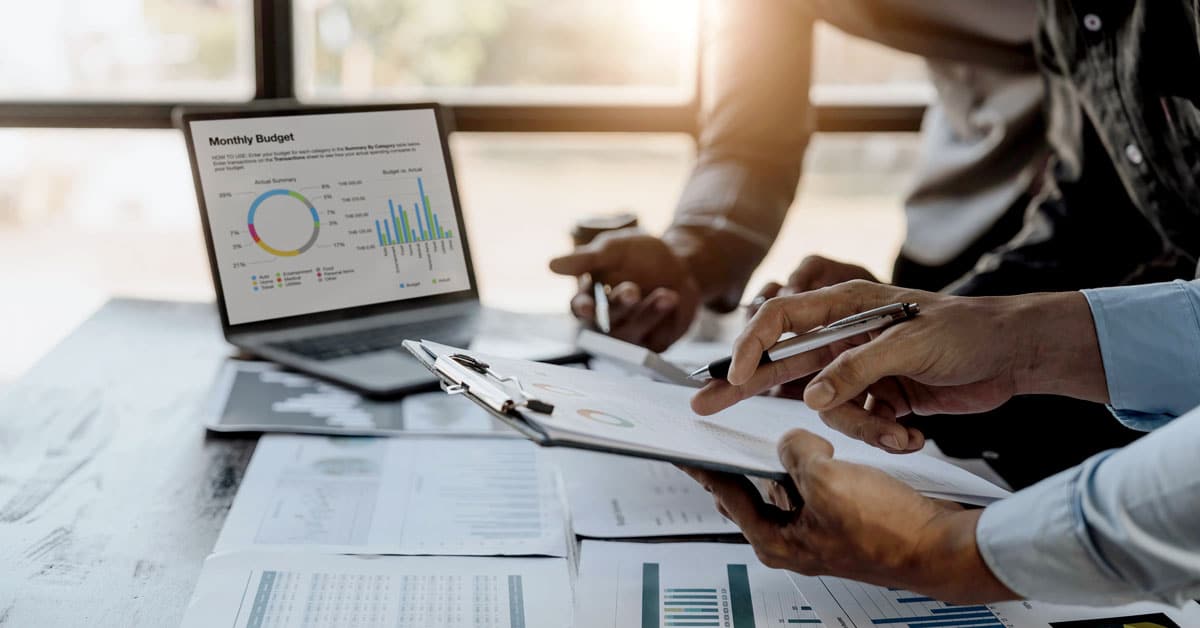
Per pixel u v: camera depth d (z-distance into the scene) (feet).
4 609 2.15
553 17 9.70
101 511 2.62
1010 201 4.96
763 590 2.34
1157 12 3.02
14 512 2.59
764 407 2.88
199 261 12.00
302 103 3.99
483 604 2.23
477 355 2.59
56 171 12.23
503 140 8.02
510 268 11.03
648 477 2.97
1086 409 3.64
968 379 2.53
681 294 4.06
